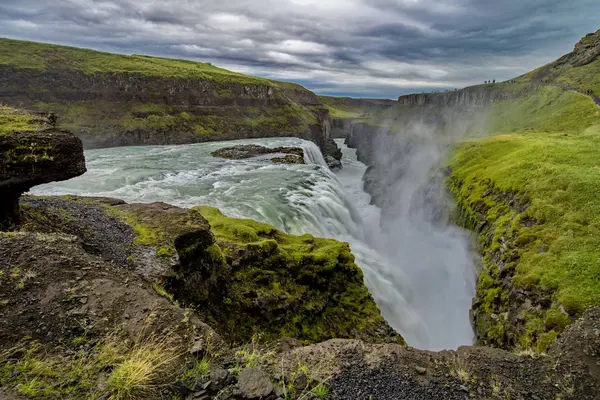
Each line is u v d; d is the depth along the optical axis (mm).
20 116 13242
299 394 7016
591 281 17234
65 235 11305
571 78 98812
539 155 37875
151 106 111062
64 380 5715
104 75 106375
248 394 6414
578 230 21984
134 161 61188
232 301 17766
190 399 6016
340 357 8734
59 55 110062
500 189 33500
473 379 8695
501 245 26266
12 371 5660
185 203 33594
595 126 56406
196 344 7484
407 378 8391
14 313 7066
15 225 12078
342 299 22703
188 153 74812
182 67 140875
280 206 35062
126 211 18172
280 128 134750
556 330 15797
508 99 120312
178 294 13523
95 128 97312
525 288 19766
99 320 7477
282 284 20516
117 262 12750
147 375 6156
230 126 124125
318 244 26406
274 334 18172
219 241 20859
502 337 20125
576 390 8477
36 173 11625
